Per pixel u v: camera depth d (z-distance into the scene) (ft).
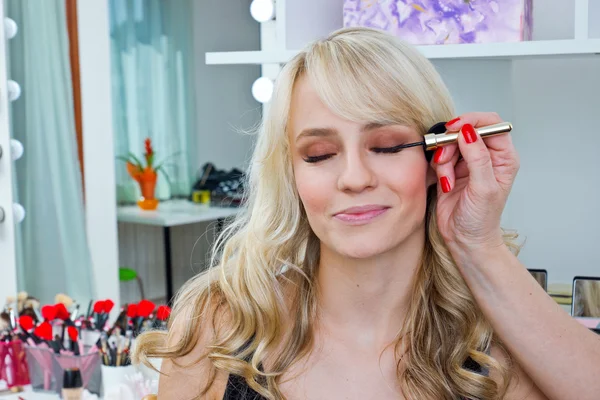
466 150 2.64
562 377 2.72
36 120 7.80
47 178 7.90
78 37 8.05
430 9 3.95
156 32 14.17
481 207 2.69
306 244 3.09
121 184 13.60
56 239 7.98
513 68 5.24
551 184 5.29
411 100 2.68
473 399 2.83
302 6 4.37
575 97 5.16
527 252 5.39
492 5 3.86
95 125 8.26
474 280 2.82
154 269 13.84
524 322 2.75
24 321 5.74
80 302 8.14
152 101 14.19
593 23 4.10
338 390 2.89
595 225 5.24
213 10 15.12
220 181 14.37
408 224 2.70
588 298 4.47
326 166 2.70
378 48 2.70
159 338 3.27
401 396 2.86
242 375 2.94
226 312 3.12
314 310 2.99
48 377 5.56
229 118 15.78
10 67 7.58
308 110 2.70
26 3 7.68
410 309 2.93
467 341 2.90
